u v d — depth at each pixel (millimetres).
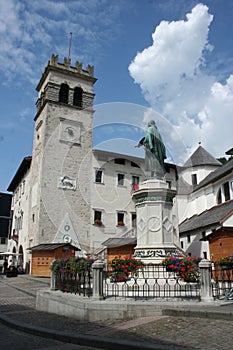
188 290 7008
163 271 7102
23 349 4734
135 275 6918
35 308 8617
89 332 5246
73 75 28062
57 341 5230
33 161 26859
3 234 37438
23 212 29281
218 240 15703
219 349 3934
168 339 4484
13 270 22328
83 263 7207
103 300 6430
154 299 6457
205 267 6367
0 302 10109
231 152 23172
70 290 7777
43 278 19188
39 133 26562
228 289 6988
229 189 22344
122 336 4797
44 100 26328
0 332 6082
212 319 5320
